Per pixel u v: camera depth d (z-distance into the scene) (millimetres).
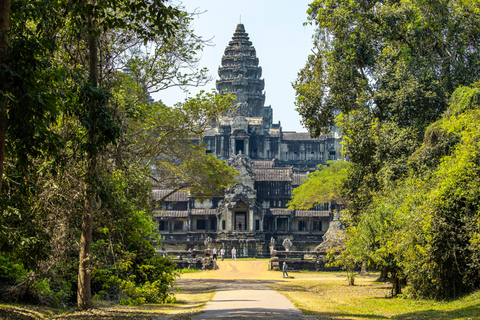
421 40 53094
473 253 31234
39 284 29688
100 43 31875
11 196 25156
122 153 37281
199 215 136250
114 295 35219
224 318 25359
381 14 53844
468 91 41812
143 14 25109
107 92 26812
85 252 28406
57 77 23453
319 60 58156
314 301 36531
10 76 20328
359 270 81562
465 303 29828
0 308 25844
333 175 96438
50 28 24047
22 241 25375
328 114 58562
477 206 32344
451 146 40375
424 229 32562
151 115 52781
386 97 50688
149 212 41312
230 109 56062
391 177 45906
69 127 29297
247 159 144250
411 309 31719
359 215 51844
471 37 54250
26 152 22719
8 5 20094
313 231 137250
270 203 137875
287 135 181500
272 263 83812
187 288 49844
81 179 29719
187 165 60375
